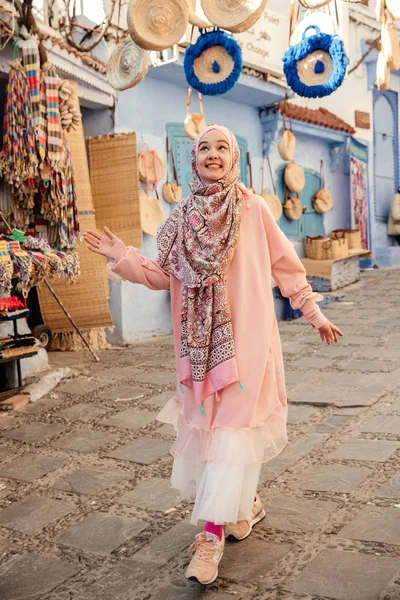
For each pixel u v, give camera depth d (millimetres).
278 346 2633
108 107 8156
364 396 4977
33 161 5656
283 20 9570
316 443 4004
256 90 9750
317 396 5090
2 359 5223
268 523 2908
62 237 6176
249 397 2418
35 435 4559
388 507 2969
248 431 2402
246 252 2498
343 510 2982
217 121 10086
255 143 11000
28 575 2623
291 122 11531
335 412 4672
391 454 3674
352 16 13586
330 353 6797
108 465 3871
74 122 6156
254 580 2414
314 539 2711
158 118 8852
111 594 2424
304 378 5789
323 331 2645
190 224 2469
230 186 2494
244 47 8984
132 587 2463
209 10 4535
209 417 2459
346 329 8141
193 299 2479
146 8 4598
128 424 4684
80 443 4320
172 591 2400
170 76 8695
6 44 6066
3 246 5090
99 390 5746
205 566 2389
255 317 2473
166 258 2592
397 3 4430
